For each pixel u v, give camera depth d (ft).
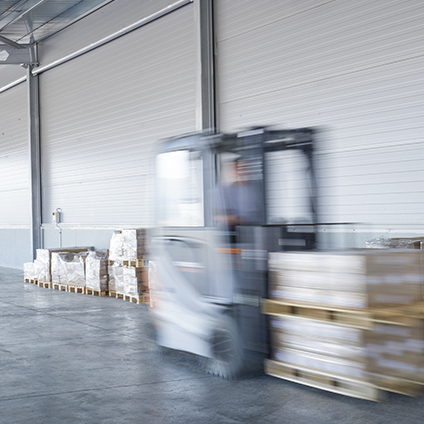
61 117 50.37
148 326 23.34
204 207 17.78
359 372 14.15
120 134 43.32
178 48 37.88
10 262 59.93
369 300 14.08
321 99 28.96
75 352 21.31
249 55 32.83
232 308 17.07
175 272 18.92
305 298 15.48
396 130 25.72
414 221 24.99
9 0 41.47
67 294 37.99
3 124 60.80
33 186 53.16
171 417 14.16
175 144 18.56
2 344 22.91
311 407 14.57
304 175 19.10
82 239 47.62
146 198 40.86
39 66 52.60
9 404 15.37
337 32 28.09
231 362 17.24
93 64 46.06
